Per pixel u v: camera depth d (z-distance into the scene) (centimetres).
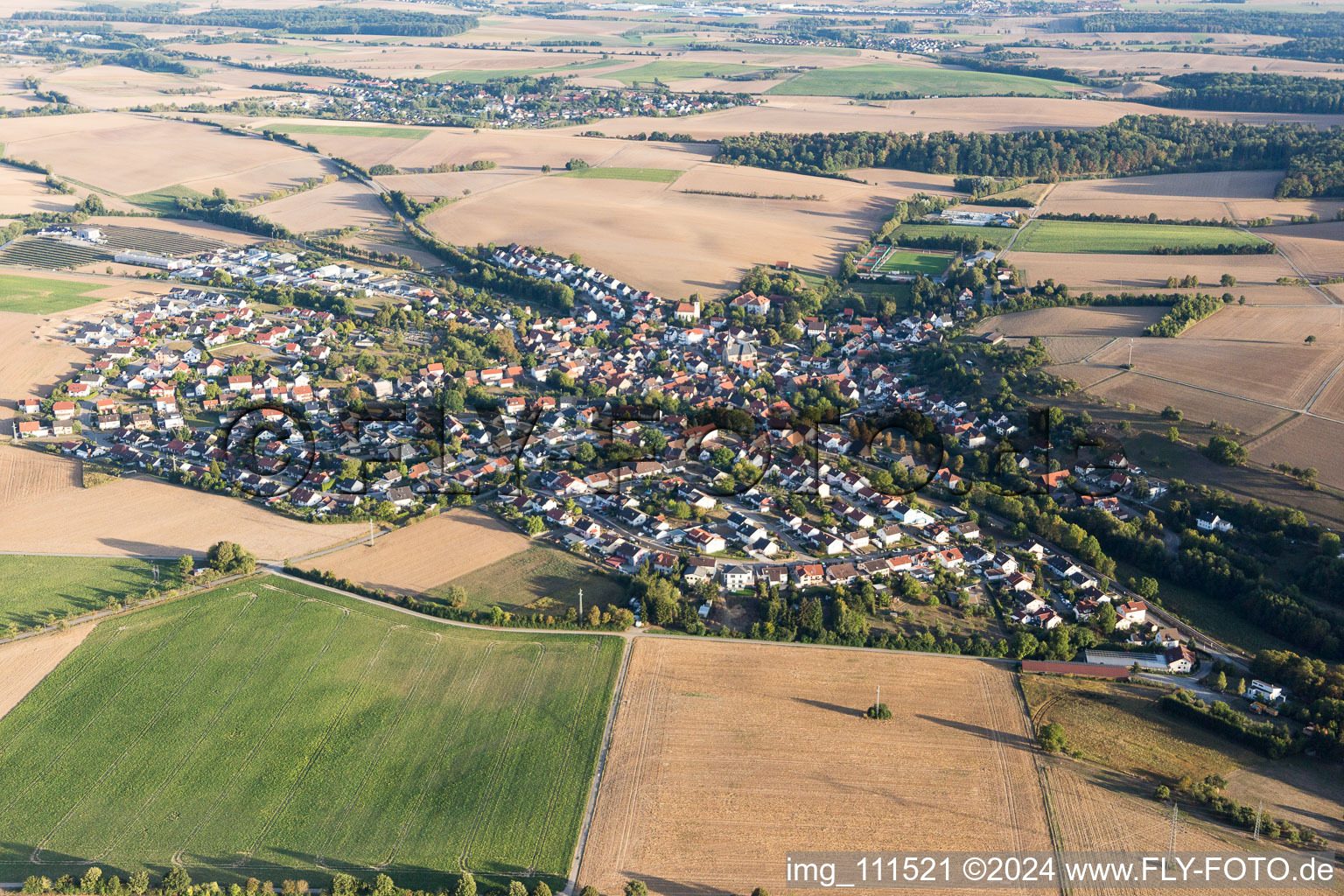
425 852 16462
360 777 17988
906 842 16612
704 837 16688
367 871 16100
